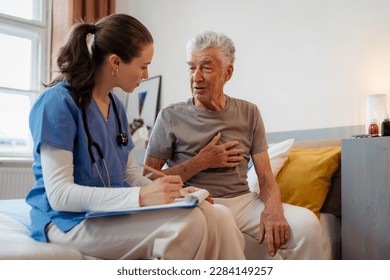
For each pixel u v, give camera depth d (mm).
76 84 1131
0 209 1517
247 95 2662
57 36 3383
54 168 1004
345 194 1593
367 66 2027
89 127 1140
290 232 1354
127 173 1364
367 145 1516
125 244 994
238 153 1571
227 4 2850
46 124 1020
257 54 2605
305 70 2322
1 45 3361
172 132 1617
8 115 3355
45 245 1003
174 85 3297
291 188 1783
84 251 1032
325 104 2211
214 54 1548
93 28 1198
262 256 1469
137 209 937
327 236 1678
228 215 1093
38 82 3508
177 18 3309
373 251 1459
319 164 1757
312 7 2301
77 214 1061
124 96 3814
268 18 2549
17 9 3461
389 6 1948
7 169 3029
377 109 1796
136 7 3779
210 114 1600
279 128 2449
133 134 3521
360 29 2068
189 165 1530
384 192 1438
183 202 996
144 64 1201
